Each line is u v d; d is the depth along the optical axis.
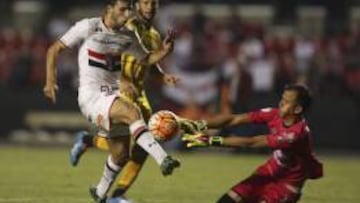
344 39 60.78
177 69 55.03
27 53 60.56
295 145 21.16
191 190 31.83
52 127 56.72
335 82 56.59
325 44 59.66
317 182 36.09
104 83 24.33
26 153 46.75
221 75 54.22
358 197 31.66
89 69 24.28
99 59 24.30
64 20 66.88
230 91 50.41
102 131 24.73
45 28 68.19
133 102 24.86
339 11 69.19
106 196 25.41
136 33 24.72
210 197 30.09
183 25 62.22
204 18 62.72
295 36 62.19
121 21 24.17
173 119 22.16
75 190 30.89
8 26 70.25
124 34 24.48
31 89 57.22
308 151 21.52
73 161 28.17
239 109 50.44
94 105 23.81
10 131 57.38
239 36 60.28
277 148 21.14
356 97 55.28
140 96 25.31
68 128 56.47
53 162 41.50
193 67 54.84
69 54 57.94
